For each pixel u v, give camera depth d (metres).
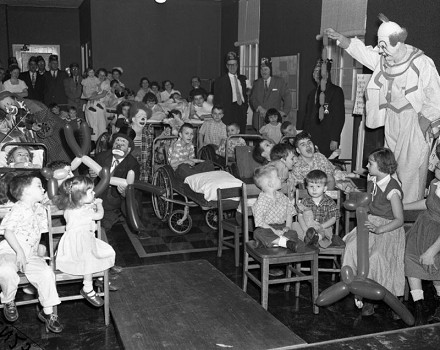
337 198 4.20
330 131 6.79
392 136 4.70
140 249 5.00
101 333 3.38
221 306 3.55
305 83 8.56
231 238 5.00
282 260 3.57
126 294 3.75
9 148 4.69
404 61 4.52
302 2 8.51
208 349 2.98
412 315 3.58
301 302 3.93
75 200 3.32
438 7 5.45
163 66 12.94
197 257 4.82
